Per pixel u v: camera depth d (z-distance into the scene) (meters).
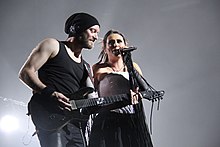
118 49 3.22
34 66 2.72
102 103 2.90
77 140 2.79
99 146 2.92
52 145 2.66
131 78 3.10
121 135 2.94
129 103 2.96
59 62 2.80
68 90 2.80
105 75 3.17
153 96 3.12
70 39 2.96
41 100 2.70
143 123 3.01
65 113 2.71
